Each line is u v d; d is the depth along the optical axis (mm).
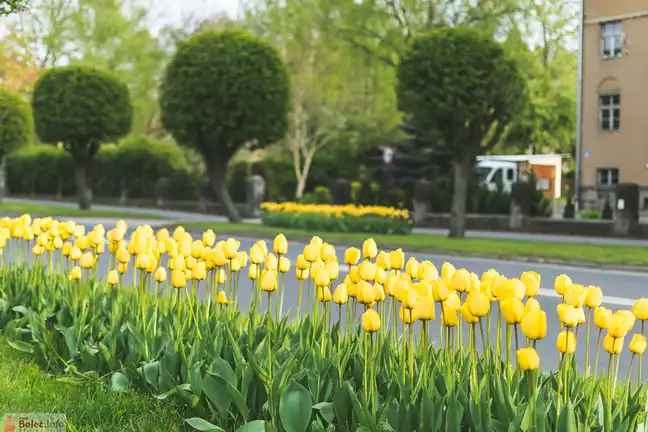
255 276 4898
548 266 16094
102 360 5059
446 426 3209
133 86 52031
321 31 40656
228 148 28469
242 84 26719
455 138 22594
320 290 4301
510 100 22016
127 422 4145
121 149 45375
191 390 4230
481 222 30625
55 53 49844
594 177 33781
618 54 33094
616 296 11516
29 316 5758
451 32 21938
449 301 3441
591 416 3422
